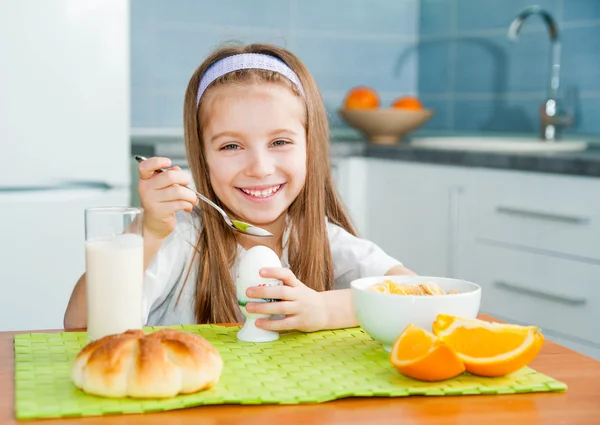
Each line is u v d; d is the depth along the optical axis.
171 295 1.40
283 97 1.34
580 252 2.26
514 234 2.46
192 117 1.41
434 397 0.85
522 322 2.46
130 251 0.99
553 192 2.33
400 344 0.91
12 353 0.98
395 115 3.07
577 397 0.86
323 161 1.47
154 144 2.62
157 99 3.24
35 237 2.38
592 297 2.24
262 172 1.31
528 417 0.80
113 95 2.46
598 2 2.93
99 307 0.99
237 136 1.32
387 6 3.65
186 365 0.82
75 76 2.40
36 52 2.35
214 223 1.39
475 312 1.02
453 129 3.59
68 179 2.42
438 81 3.65
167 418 0.78
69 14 2.38
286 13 3.46
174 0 3.24
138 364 0.81
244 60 1.35
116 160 2.48
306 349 1.01
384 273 1.39
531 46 3.20
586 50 2.98
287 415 0.79
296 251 1.44
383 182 2.96
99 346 0.84
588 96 2.98
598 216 2.21
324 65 3.56
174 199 1.19
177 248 1.37
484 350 0.90
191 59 3.28
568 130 3.07
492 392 0.86
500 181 2.50
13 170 2.36
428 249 2.78
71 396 0.82
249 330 1.06
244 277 1.08
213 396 0.82
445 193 2.69
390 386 0.86
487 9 3.39
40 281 2.40
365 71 3.64
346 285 1.46
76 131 2.42
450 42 3.58
